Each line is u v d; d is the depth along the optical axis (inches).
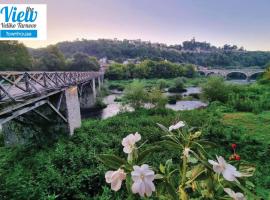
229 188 50.3
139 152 61.1
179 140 62.9
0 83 239.3
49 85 411.2
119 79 2524.6
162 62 2918.3
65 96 464.4
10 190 211.6
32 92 314.3
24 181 233.9
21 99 293.7
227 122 613.3
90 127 521.3
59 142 408.2
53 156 328.5
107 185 246.7
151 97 840.3
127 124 549.0
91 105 1134.4
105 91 1673.2
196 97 1471.5
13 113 272.4
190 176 57.3
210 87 989.8
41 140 435.5
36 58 2229.3
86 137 433.7
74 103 527.8
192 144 59.6
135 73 2655.0
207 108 849.5
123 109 898.1
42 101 356.2
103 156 57.9
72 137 445.7
